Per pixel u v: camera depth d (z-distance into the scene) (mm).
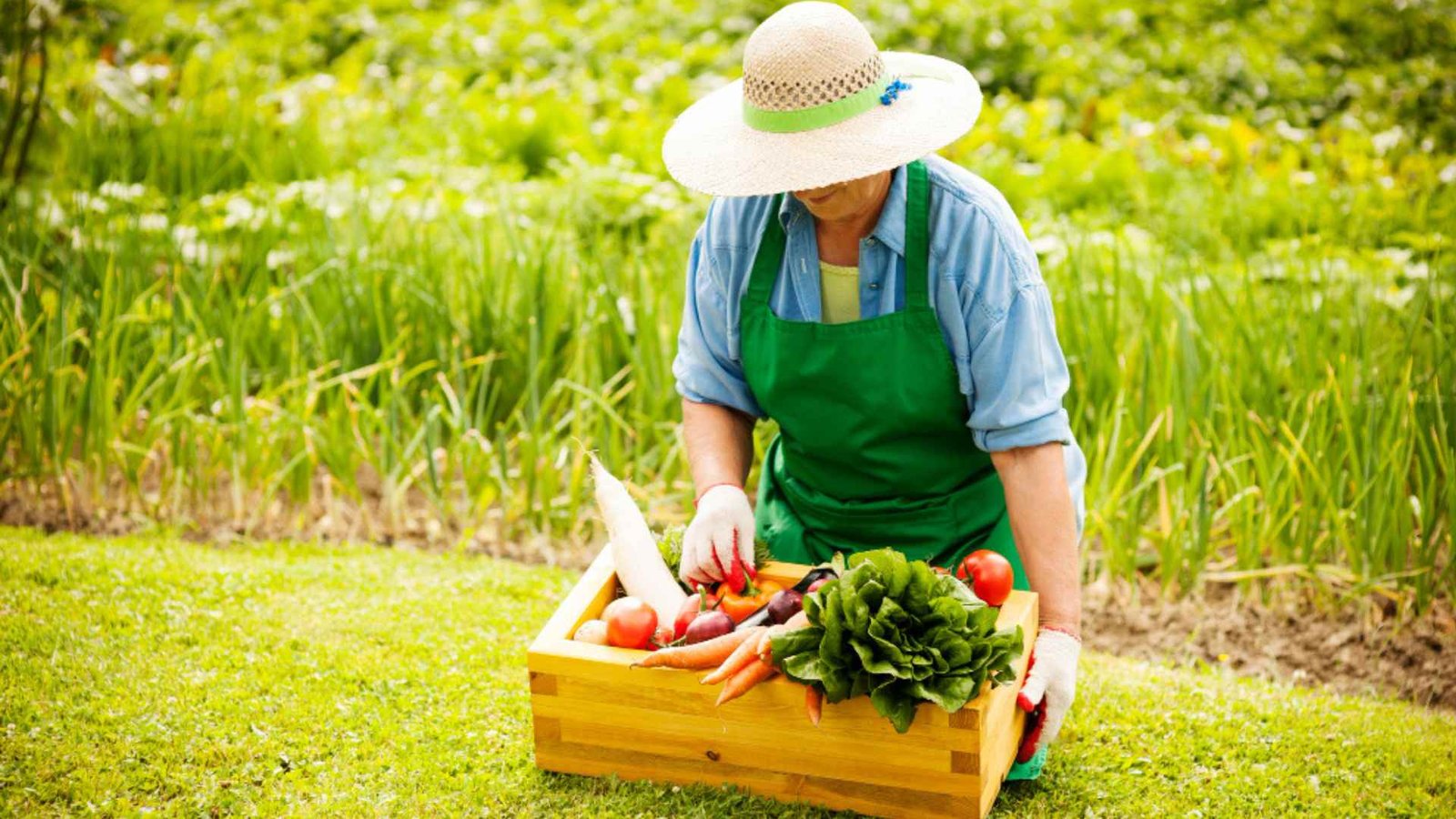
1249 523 3721
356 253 4422
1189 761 2863
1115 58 7957
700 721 2572
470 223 5070
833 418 2748
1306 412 3857
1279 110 7574
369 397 4387
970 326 2572
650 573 2832
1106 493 3777
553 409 4414
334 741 2861
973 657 2363
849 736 2479
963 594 2432
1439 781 2777
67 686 3010
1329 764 2855
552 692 2646
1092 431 4051
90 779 2672
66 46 6945
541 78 7848
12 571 3508
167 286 4617
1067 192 6168
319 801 2652
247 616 3402
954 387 2662
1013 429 2570
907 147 2369
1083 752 2906
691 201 5684
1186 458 3908
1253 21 8594
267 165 5789
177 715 2914
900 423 2717
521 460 4059
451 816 2602
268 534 4098
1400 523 3613
